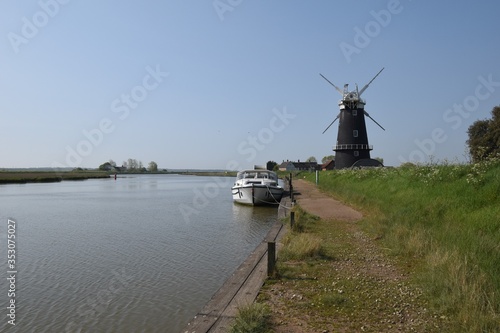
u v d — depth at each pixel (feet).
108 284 33.86
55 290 32.63
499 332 18.07
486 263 25.26
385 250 37.47
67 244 51.62
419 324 20.86
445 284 23.99
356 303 24.23
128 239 54.75
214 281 34.40
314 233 47.57
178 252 45.98
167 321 25.72
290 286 27.73
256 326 20.24
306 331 20.38
